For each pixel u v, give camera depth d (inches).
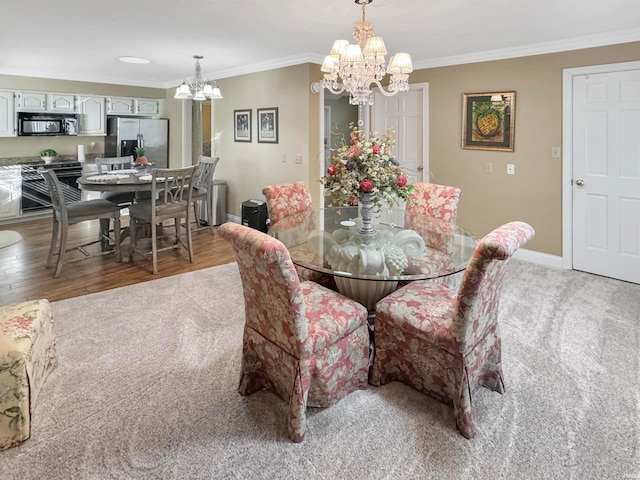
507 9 124.0
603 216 159.8
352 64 110.7
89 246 202.4
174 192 185.8
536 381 91.3
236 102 239.5
